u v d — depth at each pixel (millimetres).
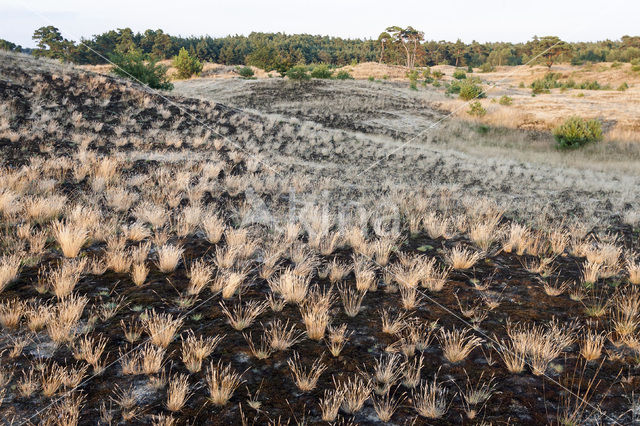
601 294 5809
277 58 92438
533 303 5543
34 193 8055
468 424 3342
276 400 3549
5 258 5469
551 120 32156
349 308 5172
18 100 14625
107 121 15508
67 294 4949
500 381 3898
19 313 4305
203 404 3445
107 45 90562
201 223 7918
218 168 12070
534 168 18781
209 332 4523
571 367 4109
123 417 3244
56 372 3609
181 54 58500
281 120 22438
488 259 7227
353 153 18734
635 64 77625
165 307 4977
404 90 45250
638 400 3617
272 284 5680
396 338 4586
